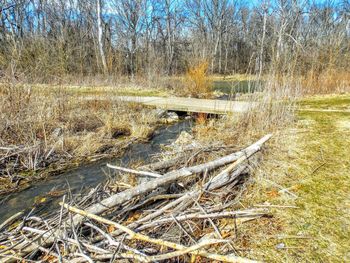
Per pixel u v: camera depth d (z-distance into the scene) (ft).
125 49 54.90
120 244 4.66
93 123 18.33
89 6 60.29
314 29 61.62
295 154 9.64
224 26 87.40
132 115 20.71
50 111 16.66
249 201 6.63
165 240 5.15
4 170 11.02
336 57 30.07
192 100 25.53
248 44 86.74
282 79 14.85
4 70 14.60
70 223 5.37
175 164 8.97
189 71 31.40
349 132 12.13
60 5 58.49
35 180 10.64
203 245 4.41
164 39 73.00
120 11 65.21
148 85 37.73
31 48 22.29
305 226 5.47
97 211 5.70
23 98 14.51
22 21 45.01
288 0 55.98
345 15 57.00
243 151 8.48
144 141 16.25
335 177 7.66
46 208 8.39
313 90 27.04
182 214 5.92
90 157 13.28
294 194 6.78
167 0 66.13
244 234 5.36
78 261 4.63
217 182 7.08
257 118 13.48
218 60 80.53
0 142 12.21
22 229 5.90
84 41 55.36
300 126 13.55
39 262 4.81
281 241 5.07
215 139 12.40
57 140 14.06
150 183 6.42
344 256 4.58
